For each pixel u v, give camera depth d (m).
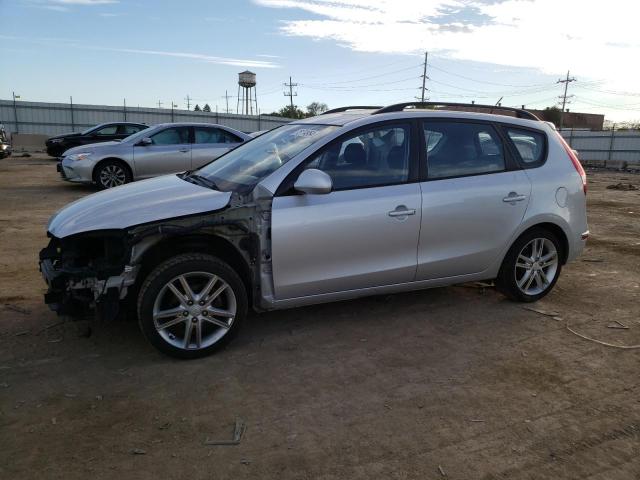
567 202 4.74
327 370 3.56
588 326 4.38
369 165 4.04
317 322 4.35
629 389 3.38
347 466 2.60
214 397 3.21
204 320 3.68
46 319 4.29
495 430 2.92
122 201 3.78
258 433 2.85
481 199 4.33
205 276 3.61
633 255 6.81
